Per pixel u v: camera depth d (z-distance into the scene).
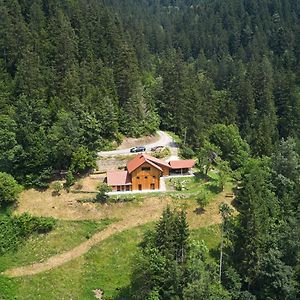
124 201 90.81
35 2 142.38
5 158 94.88
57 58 121.94
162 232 73.12
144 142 119.31
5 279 78.12
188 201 91.56
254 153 124.00
